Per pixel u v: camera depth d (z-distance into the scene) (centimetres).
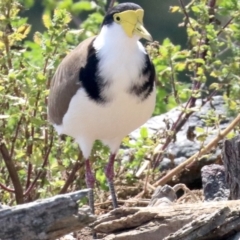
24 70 1127
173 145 1383
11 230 769
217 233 855
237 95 1244
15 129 1188
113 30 999
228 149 998
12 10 1191
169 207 909
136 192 1295
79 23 1694
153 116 1545
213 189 1101
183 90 1296
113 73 998
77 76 1024
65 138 1239
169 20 2275
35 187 1206
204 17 1254
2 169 1252
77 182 1232
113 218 922
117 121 1040
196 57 1296
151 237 894
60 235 782
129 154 1307
